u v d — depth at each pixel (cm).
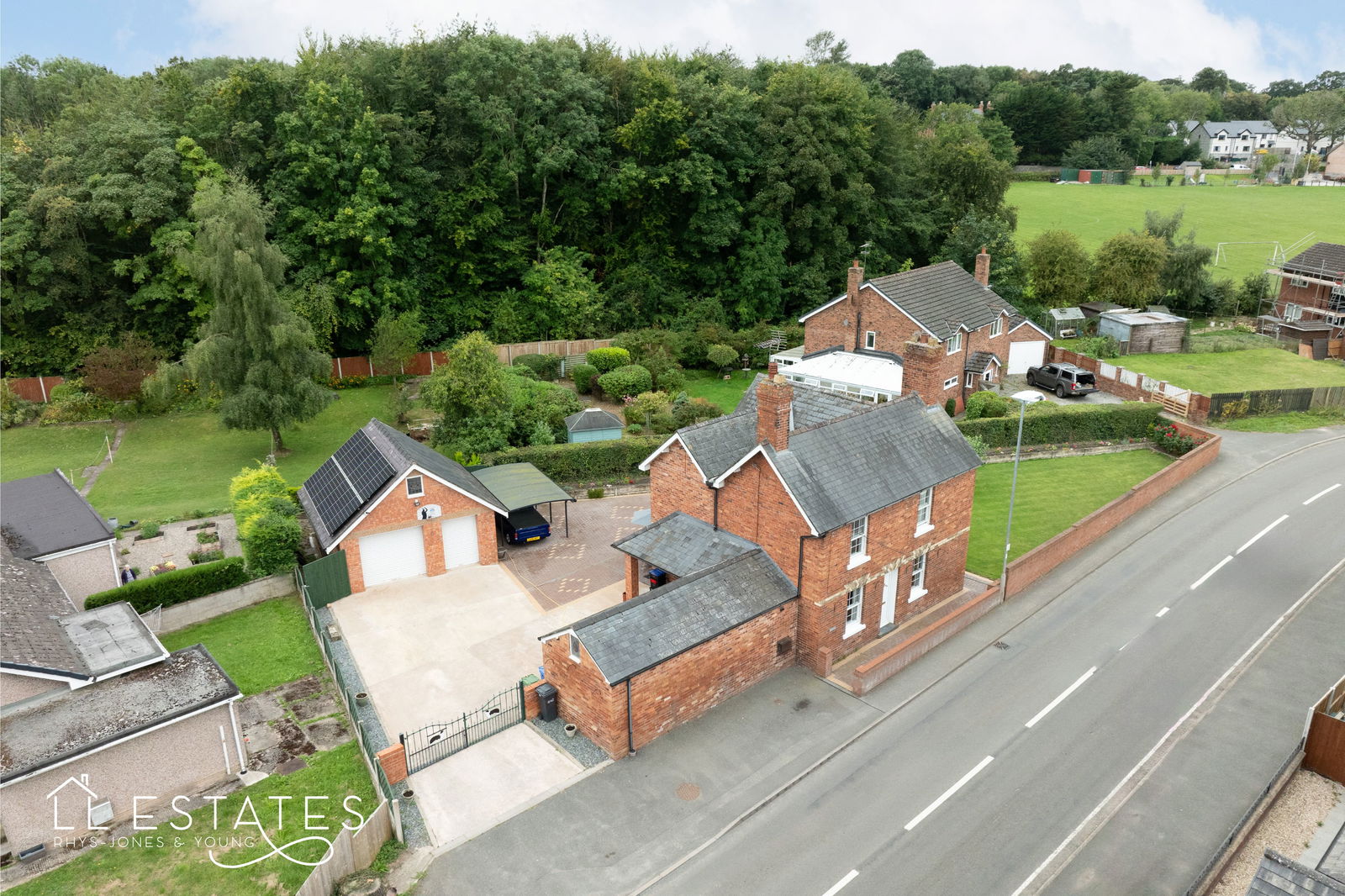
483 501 3372
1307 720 2270
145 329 5641
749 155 6619
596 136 6209
